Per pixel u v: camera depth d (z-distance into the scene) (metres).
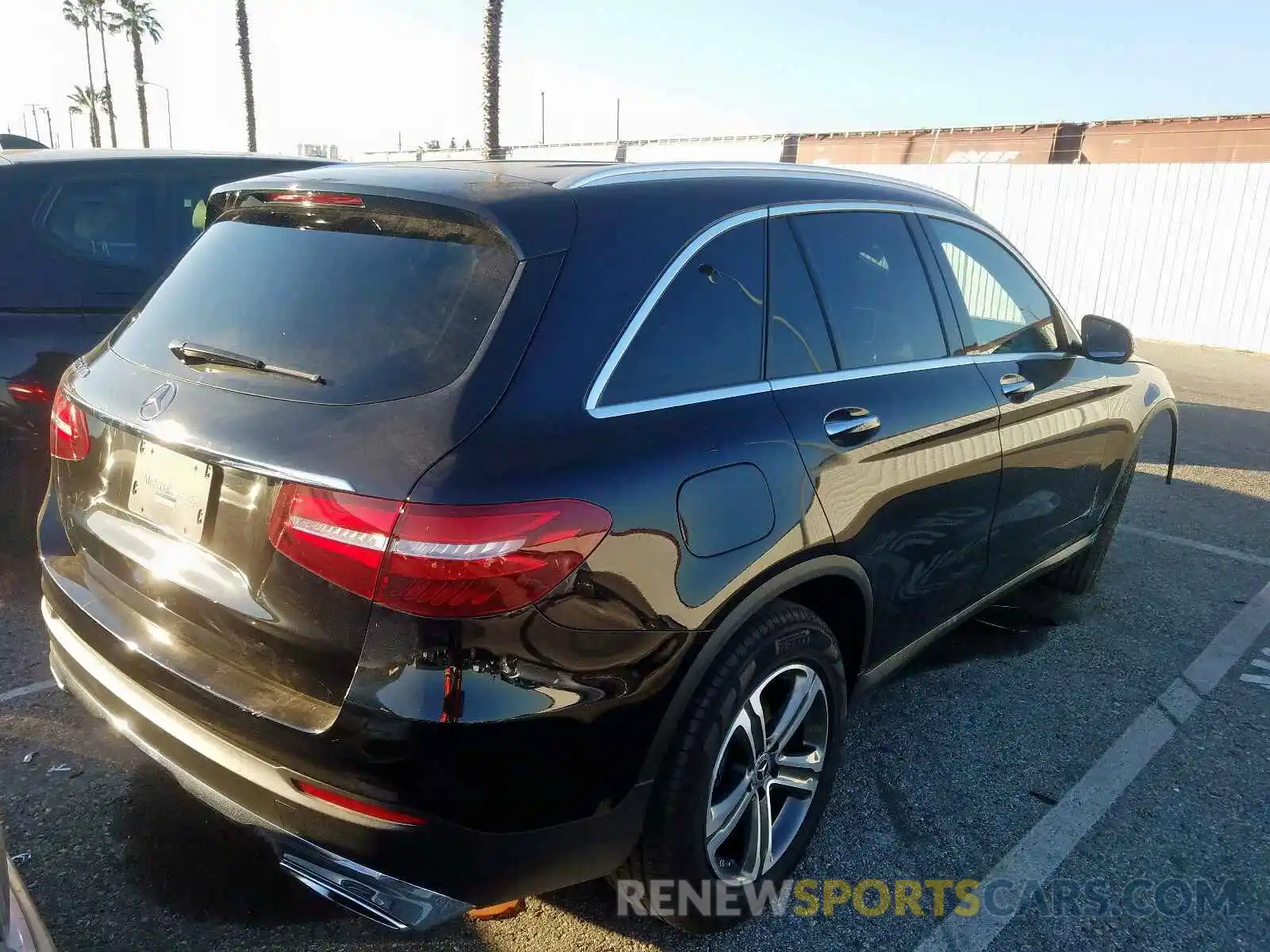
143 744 2.19
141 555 2.23
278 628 1.93
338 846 1.87
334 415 1.93
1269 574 5.09
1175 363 13.12
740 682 2.20
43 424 3.96
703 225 2.42
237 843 2.69
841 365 2.72
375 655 1.79
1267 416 9.42
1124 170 15.73
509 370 1.94
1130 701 3.71
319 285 2.22
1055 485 3.73
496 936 2.42
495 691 1.79
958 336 3.24
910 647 3.13
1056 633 4.30
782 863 2.54
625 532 1.94
